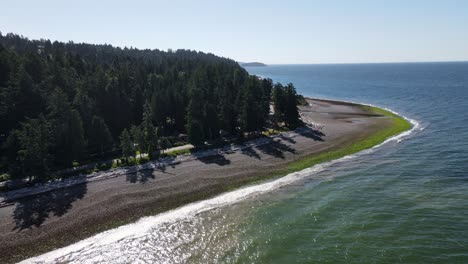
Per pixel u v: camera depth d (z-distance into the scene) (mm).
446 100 138250
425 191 47594
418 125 93000
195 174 57094
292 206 45344
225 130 83938
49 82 76062
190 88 92688
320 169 60344
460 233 36094
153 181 54031
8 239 38156
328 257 33438
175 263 34219
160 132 79625
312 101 153875
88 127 66688
